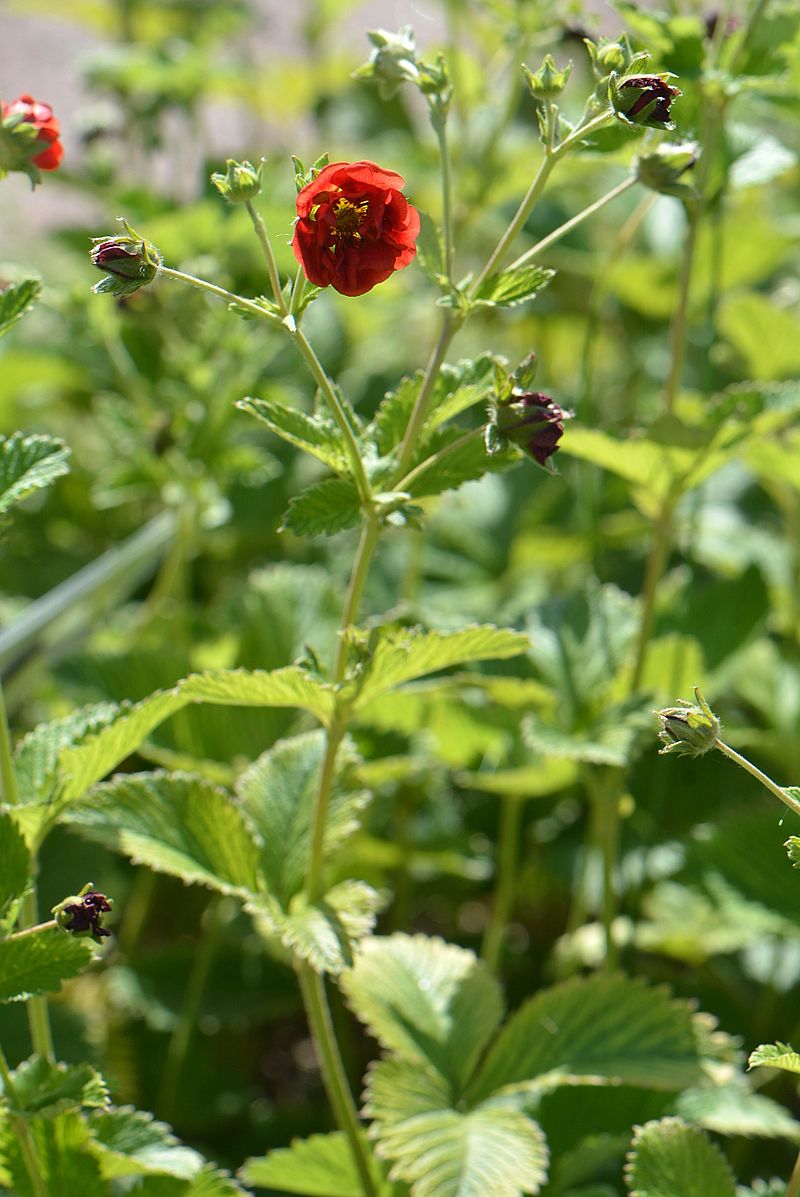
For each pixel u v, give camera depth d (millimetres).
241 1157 1339
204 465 1430
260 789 1188
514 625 1326
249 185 1051
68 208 2625
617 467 1281
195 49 1851
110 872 1378
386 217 1030
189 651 1449
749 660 1463
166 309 1455
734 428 1249
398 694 1287
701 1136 1125
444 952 1228
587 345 1385
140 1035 1382
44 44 2834
